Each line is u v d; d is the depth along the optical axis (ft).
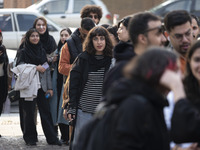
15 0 181.57
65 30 61.72
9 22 117.19
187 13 31.83
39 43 58.90
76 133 42.39
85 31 52.01
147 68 20.06
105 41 41.88
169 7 116.37
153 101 20.08
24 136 58.44
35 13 118.52
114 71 25.54
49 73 59.00
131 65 20.61
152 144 19.85
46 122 58.44
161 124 20.72
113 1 181.37
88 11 57.93
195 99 24.66
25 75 56.70
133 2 181.78
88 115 41.73
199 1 114.62
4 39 115.85
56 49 62.80
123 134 19.44
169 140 21.34
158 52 20.31
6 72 63.77
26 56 58.34
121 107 19.85
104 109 21.16
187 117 20.54
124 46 27.25
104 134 20.31
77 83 42.29
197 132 20.53
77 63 42.39
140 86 20.01
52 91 58.95
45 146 57.82
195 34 41.34
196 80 25.52
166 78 20.04
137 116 19.49
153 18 26.25
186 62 25.94
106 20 130.41
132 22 26.55
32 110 57.62
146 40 26.20
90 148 20.75
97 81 41.63
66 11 132.16
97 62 41.60
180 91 20.47
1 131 65.46
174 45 32.24
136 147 19.44
